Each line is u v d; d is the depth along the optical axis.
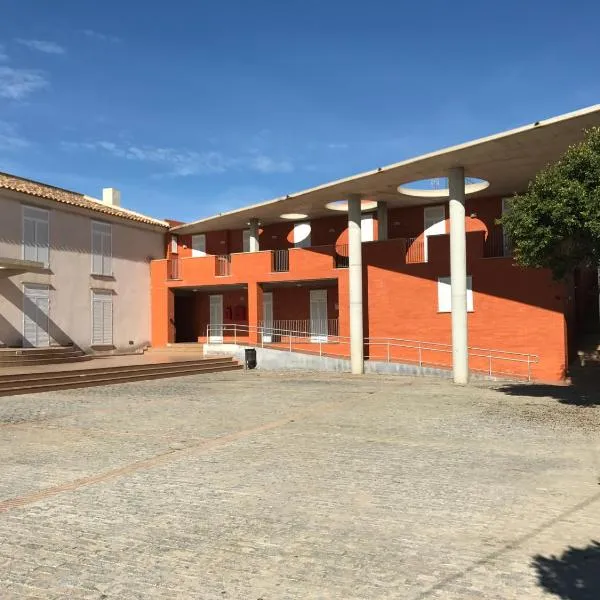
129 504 6.22
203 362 23.58
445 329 22.38
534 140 16.02
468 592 4.10
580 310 25.95
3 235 22.53
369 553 4.82
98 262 26.98
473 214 24.47
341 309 24.81
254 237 28.50
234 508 6.05
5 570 4.58
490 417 11.71
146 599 4.06
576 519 5.60
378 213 25.48
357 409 12.92
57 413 12.48
